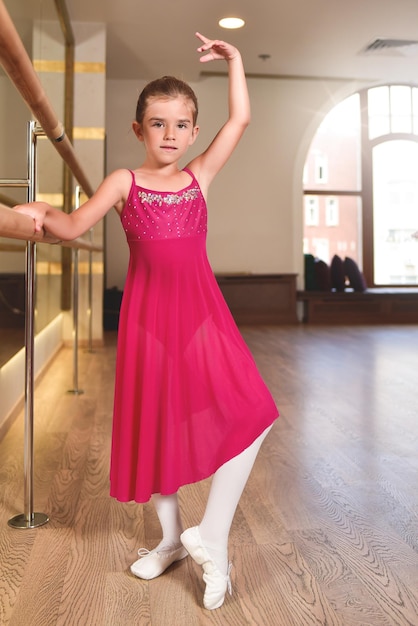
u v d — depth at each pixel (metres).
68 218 1.21
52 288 4.77
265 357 4.97
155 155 1.34
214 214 7.82
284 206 7.90
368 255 8.34
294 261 7.95
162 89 1.32
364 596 1.36
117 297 7.00
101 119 5.52
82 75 5.51
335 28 5.96
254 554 1.58
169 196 1.34
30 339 1.79
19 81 1.26
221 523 1.30
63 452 2.48
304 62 7.00
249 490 2.05
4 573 1.48
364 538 1.67
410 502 1.94
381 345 5.67
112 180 1.31
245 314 7.63
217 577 1.30
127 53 6.51
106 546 1.63
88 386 3.79
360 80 7.75
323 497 1.99
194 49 6.42
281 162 7.85
